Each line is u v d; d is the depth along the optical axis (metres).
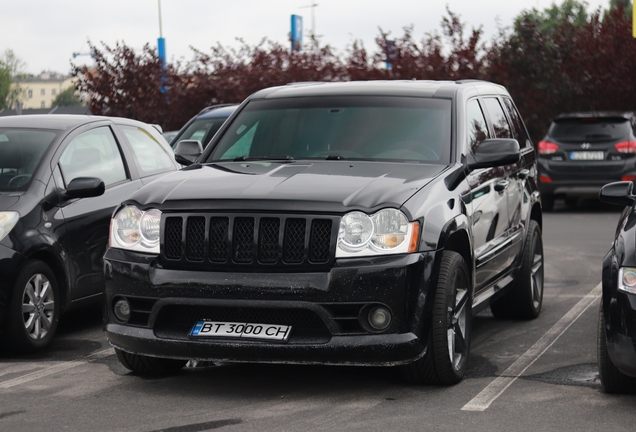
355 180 5.70
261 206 5.40
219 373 6.21
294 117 6.86
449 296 5.60
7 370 6.46
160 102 24.95
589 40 23.48
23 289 6.87
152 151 8.80
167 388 5.83
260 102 7.17
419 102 6.75
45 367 6.52
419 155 6.35
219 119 13.61
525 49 23.22
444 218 5.65
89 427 5.01
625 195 6.05
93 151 8.00
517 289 7.85
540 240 8.30
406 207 5.44
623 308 5.06
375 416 5.13
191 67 25.30
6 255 6.80
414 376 5.70
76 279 7.48
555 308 8.52
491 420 5.02
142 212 5.70
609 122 17.47
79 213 7.54
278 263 5.35
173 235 5.59
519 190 7.74
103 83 24.98
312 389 5.74
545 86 23.14
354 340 5.29
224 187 5.67
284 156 6.52
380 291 5.26
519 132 8.23
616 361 5.12
